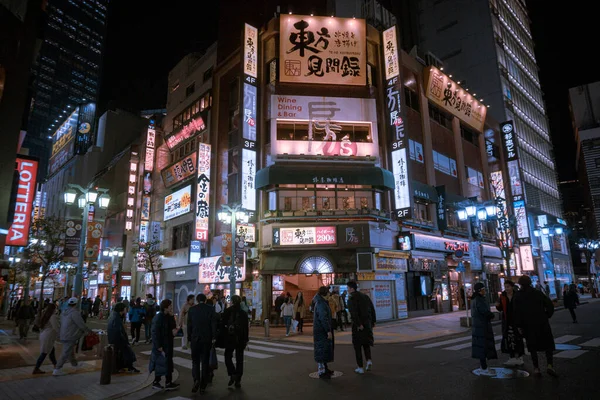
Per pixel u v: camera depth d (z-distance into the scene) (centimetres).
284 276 2528
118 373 1027
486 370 855
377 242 2442
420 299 2745
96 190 1672
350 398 708
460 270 3089
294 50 2691
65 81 17362
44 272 2894
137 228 4278
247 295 2628
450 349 1242
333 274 2473
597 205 6981
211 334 837
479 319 884
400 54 2797
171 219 3659
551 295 4312
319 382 848
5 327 2567
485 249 3412
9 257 3572
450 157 3403
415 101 3159
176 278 3422
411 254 2664
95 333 1323
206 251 3048
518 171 4081
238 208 2258
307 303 2552
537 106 6072
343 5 3425
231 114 3127
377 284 2436
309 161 2522
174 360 1248
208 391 823
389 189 2617
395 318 2456
